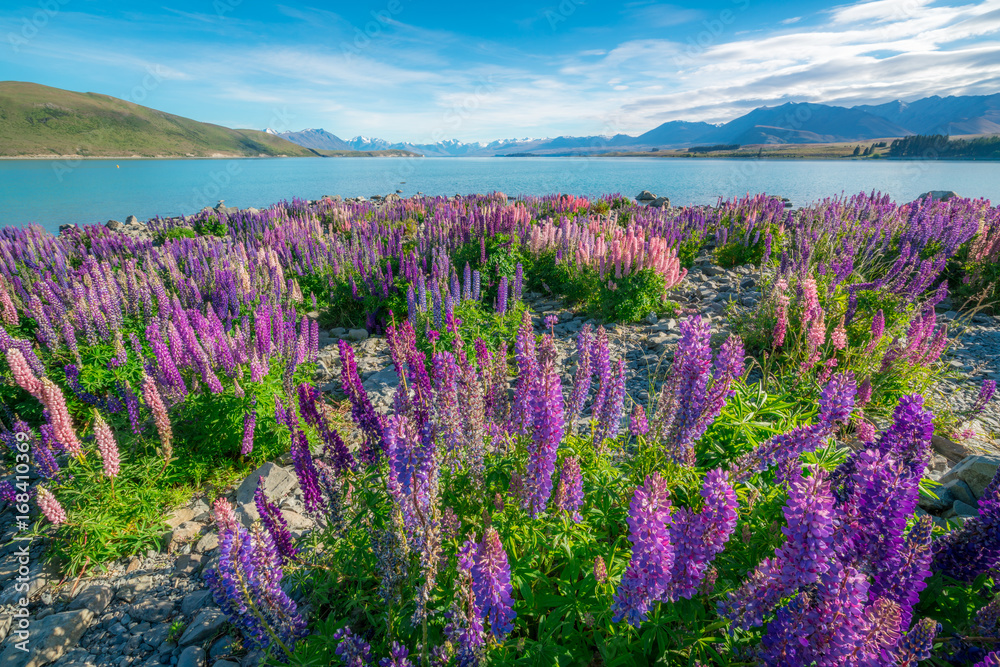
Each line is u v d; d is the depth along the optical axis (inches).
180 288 423.8
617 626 118.0
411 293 387.2
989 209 642.2
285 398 268.7
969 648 104.2
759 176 3636.8
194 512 228.7
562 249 562.6
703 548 100.2
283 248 613.0
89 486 209.2
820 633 84.6
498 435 160.4
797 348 284.0
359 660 104.6
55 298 352.2
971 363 322.3
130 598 183.2
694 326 142.0
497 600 99.0
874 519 97.5
